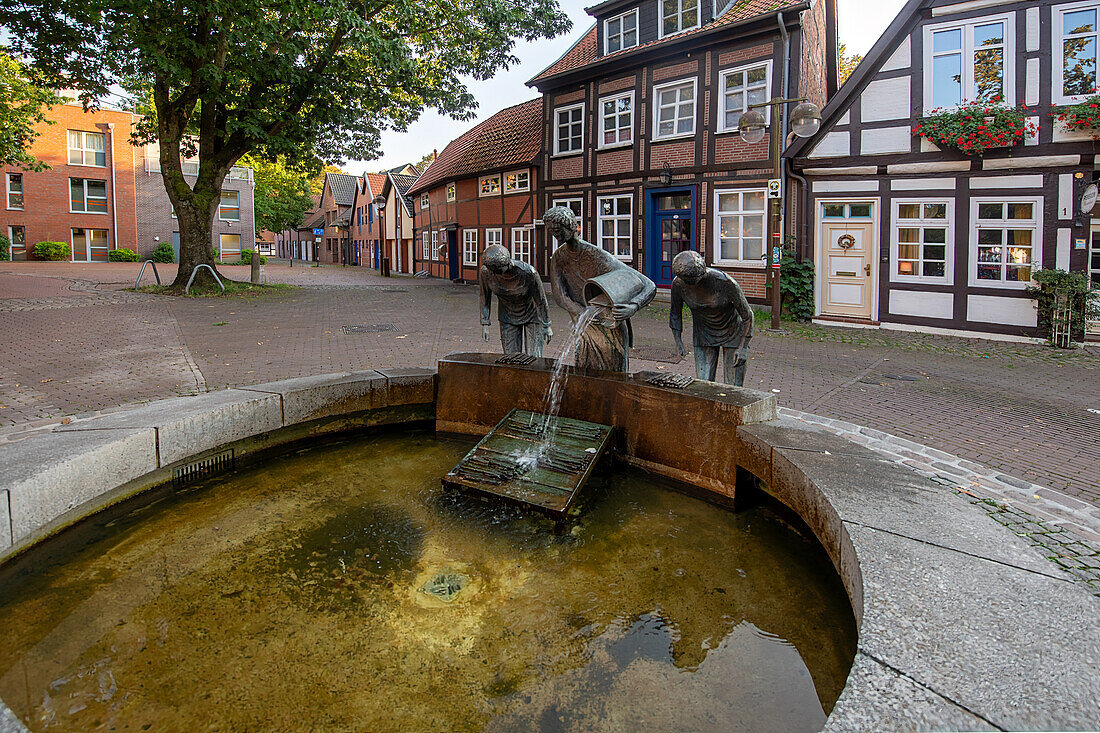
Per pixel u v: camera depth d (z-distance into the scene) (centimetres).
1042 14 1164
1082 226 1152
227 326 1179
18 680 219
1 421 542
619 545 328
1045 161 1171
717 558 314
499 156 2438
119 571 294
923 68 1277
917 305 1322
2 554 279
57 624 252
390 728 200
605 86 1908
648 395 421
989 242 1242
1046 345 1148
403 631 251
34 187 3644
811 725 201
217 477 415
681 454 404
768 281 1406
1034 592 206
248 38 1413
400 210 3772
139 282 1977
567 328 1266
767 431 368
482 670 228
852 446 346
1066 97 1161
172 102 1664
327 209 6006
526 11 1775
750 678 224
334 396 486
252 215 4434
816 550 312
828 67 1948
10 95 2184
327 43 1695
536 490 365
